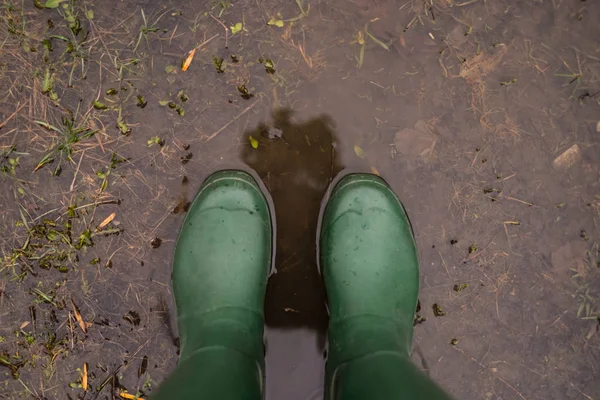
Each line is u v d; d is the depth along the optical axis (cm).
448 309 142
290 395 141
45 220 139
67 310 139
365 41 143
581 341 141
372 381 105
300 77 142
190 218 137
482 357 142
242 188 138
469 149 142
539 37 142
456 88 143
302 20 142
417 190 142
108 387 138
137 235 140
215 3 141
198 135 141
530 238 143
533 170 143
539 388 142
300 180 142
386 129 142
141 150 141
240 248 134
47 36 139
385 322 128
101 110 140
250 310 130
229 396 100
